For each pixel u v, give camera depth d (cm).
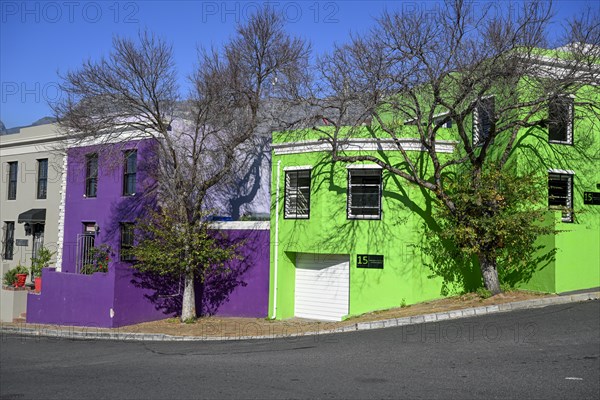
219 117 1759
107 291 1730
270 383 837
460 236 1470
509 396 727
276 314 1794
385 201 1655
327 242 1700
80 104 1733
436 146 1688
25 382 935
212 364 1027
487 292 1512
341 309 1727
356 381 828
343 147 1689
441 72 1431
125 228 2044
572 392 737
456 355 980
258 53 1848
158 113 1705
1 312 2006
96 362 1140
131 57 1670
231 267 1898
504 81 1390
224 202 2203
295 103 1666
